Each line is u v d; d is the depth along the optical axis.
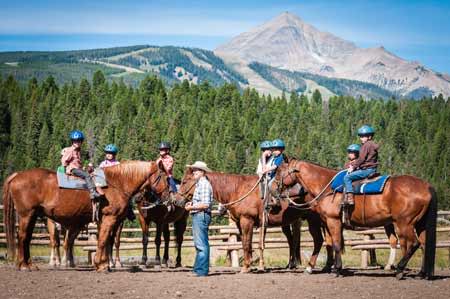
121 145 121.62
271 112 174.25
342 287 11.16
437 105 189.50
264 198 13.78
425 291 10.73
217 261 18.25
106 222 13.09
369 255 18.56
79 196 12.99
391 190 12.28
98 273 12.86
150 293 10.39
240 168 117.62
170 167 14.85
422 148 141.12
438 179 119.31
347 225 12.92
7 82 171.75
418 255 22.88
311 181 13.49
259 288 11.01
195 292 10.53
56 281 11.45
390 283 11.67
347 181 12.70
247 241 13.97
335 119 173.25
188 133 133.50
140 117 136.75
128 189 13.23
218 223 46.16
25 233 12.96
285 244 19.55
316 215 13.92
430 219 12.05
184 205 13.39
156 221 15.03
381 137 153.00
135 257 19.05
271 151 14.41
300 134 142.75
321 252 22.27
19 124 132.88
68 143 127.50
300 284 11.51
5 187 12.95
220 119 153.00
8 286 10.86
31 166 114.62
